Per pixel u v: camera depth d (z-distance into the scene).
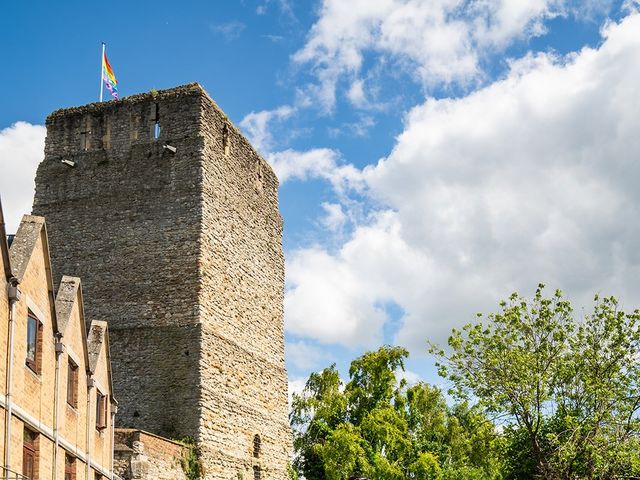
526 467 44.66
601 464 41.19
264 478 52.53
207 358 48.50
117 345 49.34
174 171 51.47
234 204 54.34
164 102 52.75
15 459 25.94
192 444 46.25
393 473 63.97
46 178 53.75
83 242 52.06
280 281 59.44
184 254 49.94
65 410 31.31
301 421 69.44
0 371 24.77
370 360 72.19
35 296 28.08
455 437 71.94
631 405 41.75
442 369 43.19
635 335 42.53
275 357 56.97
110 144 53.22
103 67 55.69
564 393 42.94
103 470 37.41
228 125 54.81
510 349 42.97
